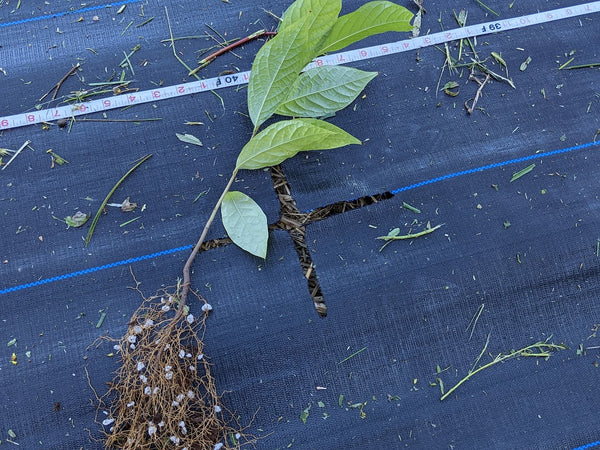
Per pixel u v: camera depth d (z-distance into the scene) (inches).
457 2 30.7
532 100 29.5
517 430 25.7
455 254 27.2
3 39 28.6
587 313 27.2
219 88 28.7
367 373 26.0
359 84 26.2
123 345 25.4
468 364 26.4
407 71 29.5
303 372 25.8
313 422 25.4
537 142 28.9
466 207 27.8
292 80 25.5
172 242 26.7
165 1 29.6
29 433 24.6
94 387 25.1
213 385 25.2
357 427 25.4
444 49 29.9
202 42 29.3
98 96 28.1
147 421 24.3
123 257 26.4
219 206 27.1
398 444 25.3
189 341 25.6
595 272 27.6
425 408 25.7
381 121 28.7
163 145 27.8
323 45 25.9
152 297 26.0
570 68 30.1
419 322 26.5
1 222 26.5
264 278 26.5
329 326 26.2
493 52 30.1
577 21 30.9
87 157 27.4
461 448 25.4
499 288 27.0
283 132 24.2
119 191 27.1
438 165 28.3
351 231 27.3
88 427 24.8
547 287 27.3
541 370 26.5
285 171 27.7
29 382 25.0
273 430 25.2
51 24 29.0
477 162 28.4
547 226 27.8
